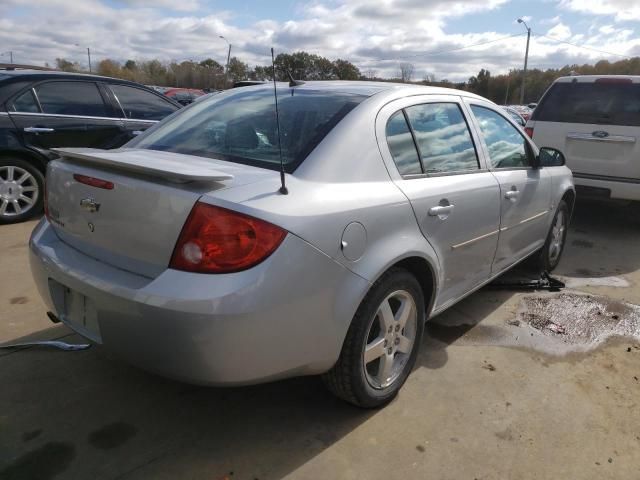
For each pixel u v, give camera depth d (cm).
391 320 248
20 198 556
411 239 247
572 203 473
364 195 226
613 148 580
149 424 241
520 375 295
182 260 187
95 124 597
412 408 260
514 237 365
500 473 220
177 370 191
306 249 196
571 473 221
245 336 185
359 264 219
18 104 547
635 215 711
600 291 429
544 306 392
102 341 208
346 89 279
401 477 215
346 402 257
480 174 315
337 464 220
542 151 403
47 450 221
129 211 202
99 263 213
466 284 318
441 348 322
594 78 603
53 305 235
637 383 292
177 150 260
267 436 236
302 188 209
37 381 269
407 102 276
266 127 252
